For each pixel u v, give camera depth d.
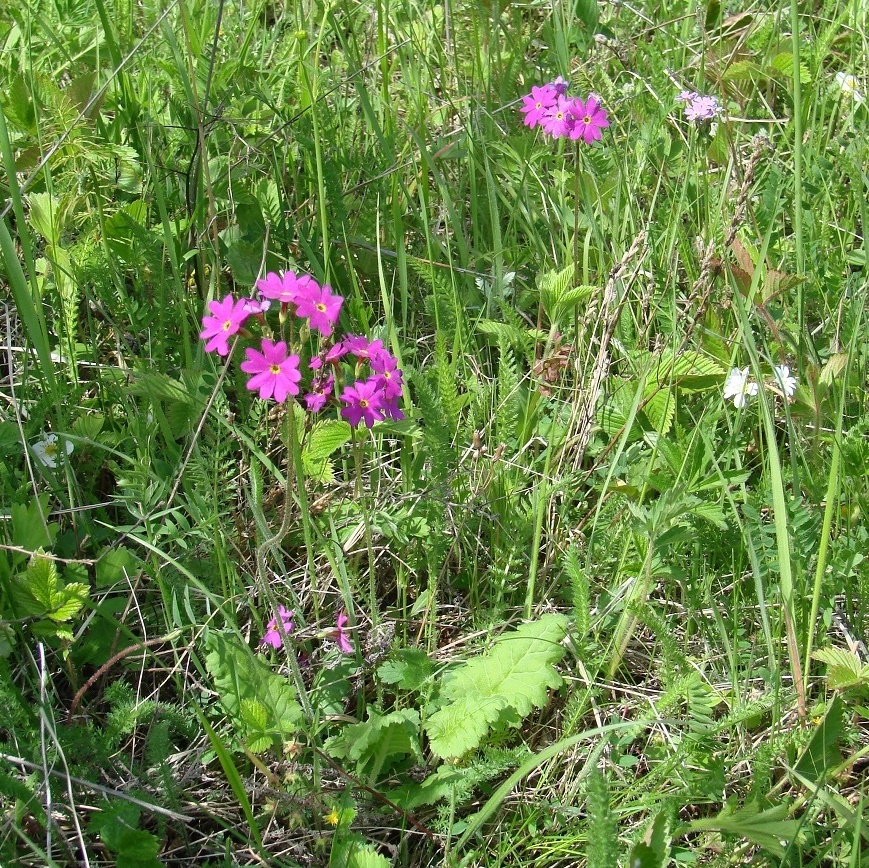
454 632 0.97
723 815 0.86
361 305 1.02
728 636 0.95
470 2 1.23
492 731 0.92
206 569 0.96
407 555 0.97
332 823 0.88
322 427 0.93
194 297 1.08
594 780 0.83
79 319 1.07
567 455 1.01
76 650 0.94
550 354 1.01
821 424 1.00
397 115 1.23
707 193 1.10
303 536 0.98
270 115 1.17
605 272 1.09
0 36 1.23
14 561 0.93
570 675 0.94
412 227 1.15
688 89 1.22
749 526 0.93
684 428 1.02
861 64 1.27
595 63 1.25
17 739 0.88
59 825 0.88
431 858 0.89
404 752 0.91
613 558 0.96
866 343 1.04
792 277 1.01
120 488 0.99
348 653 0.92
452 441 0.97
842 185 1.17
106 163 1.11
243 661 0.90
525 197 1.13
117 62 1.06
